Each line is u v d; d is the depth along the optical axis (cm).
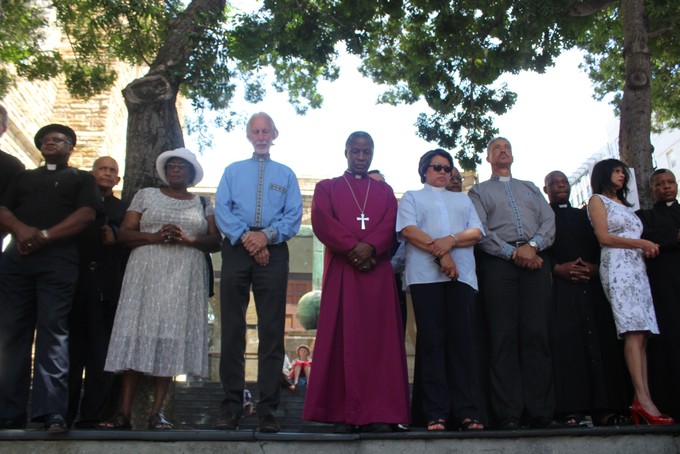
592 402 562
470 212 559
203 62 793
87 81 1111
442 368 510
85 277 543
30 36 1109
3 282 495
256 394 984
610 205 587
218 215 525
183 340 512
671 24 1004
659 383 569
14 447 431
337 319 512
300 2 862
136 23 906
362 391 491
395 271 595
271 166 555
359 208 541
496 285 553
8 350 484
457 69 1022
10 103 1523
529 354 546
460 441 461
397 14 970
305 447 447
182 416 938
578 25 955
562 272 589
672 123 1365
